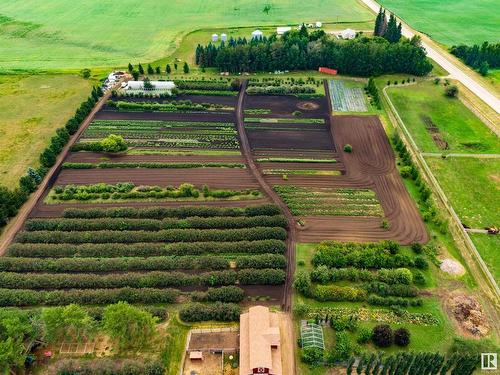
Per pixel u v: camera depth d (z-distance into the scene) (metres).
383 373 46.00
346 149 85.69
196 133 92.19
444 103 105.44
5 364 44.06
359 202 72.50
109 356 49.06
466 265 61.00
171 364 48.31
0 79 114.56
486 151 86.50
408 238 65.25
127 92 106.62
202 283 57.56
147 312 51.41
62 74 118.00
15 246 62.03
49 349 49.66
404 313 53.66
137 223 66.44
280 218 67.44
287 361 48.31
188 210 68.88
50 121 96.00
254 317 49.66
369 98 107.62
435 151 86.44
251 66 120.12
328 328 52.00
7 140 88.94
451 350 48.75
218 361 48.53
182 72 120.31
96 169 80.25
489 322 52.94
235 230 65.19
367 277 58.00
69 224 66.06
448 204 72.25
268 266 59.94
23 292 55.34
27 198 72.69
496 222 68.62
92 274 58.50
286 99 107.00
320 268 57.78
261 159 83.50
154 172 79.56
